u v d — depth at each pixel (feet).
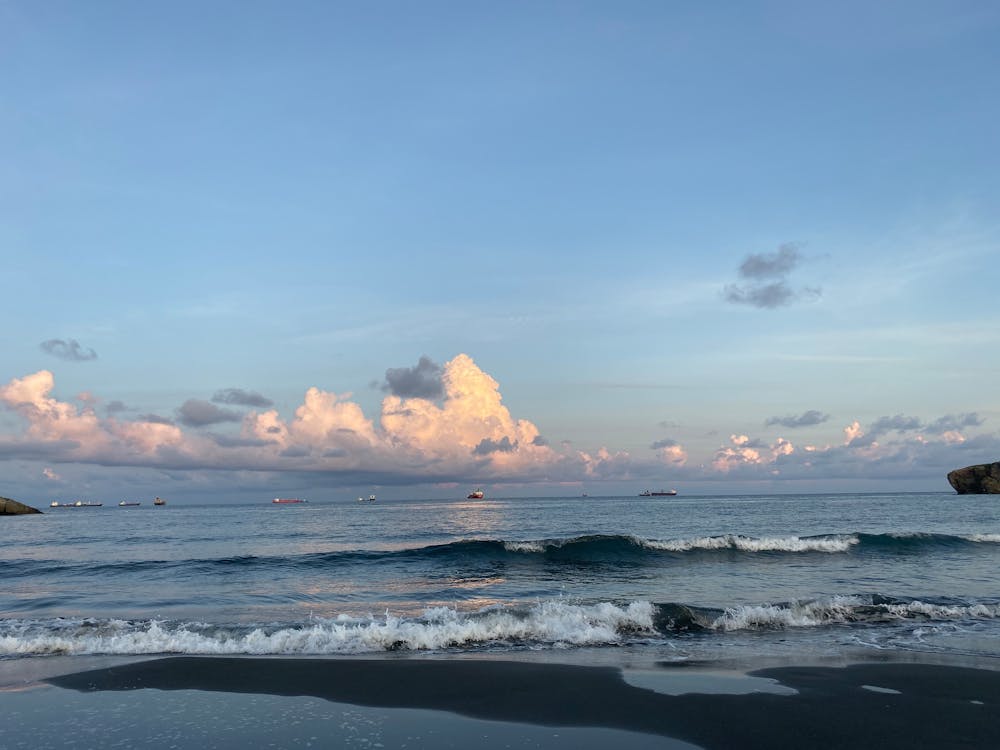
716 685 32.07
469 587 66.95
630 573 75.46
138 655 40.16
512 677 33.86
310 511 371.56
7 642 41.91
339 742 24.73
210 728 26.40
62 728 26.48
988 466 455.22
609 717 27.55
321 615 51.98
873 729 25.98
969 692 30.68
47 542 144.66
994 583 65.10
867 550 93.30
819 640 42.73
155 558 102.42
